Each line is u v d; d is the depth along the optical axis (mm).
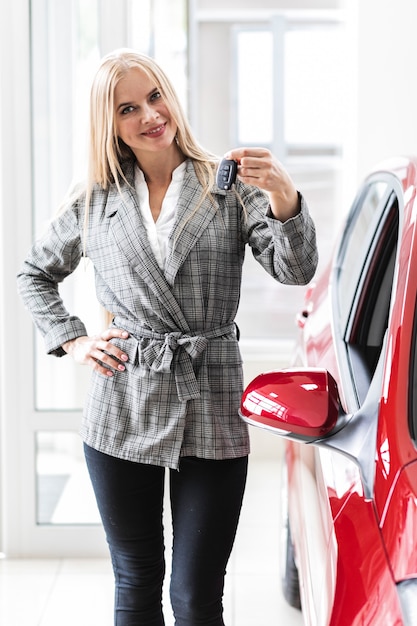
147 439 1875
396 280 1539
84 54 3135
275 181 1679
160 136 1884
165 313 1871
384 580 1170
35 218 3174
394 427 1329
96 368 1942
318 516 1588
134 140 1889
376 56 4129
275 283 6539
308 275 1800
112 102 1871
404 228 1631
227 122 6977
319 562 1479
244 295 6566
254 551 3318
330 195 7188
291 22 6855
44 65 3135
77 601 2910
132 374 1890
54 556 3281
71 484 3279
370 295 1882
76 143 3164
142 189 1945
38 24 3121
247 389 1553
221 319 1902
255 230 1849
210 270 1861
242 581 3045
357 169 4188
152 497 1961
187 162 1948
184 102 4758
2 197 3133
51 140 3158
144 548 1966
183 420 1859
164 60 4633
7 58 3098
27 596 2951
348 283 2146
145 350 1875
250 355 4699
